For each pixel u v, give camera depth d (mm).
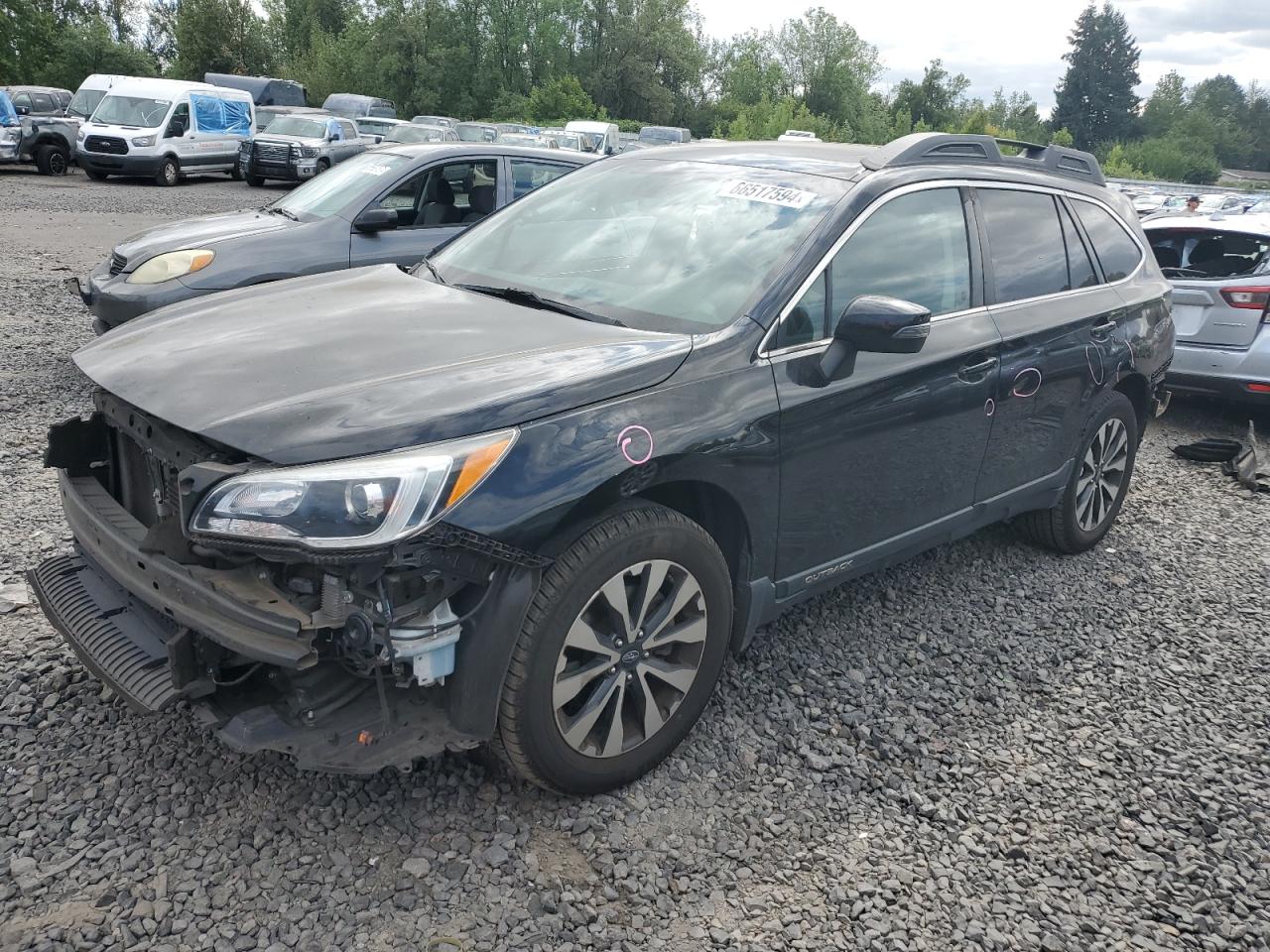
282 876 2525
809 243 3324
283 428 2420
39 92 26828
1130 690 3820
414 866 2588
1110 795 3170
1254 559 5219
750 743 3260
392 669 2430
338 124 26188
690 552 2893
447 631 2453
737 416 2959
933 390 3629
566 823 2807
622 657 2826
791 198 3561
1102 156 117688
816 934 2510
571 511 2541
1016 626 4262
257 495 2299
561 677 2682
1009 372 4008
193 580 2420
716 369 2979
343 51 70250
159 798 2756
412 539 2314
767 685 3604
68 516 3033
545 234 3906
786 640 3945
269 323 3160
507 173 7855
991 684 3777
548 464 2527
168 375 2771
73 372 7023
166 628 2656
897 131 96438
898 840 2881
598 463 2598
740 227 3496
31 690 3191
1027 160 4621
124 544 2629
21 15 53344
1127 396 5145
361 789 2846
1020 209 4332
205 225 7266
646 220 3705
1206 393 7461
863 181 3617
